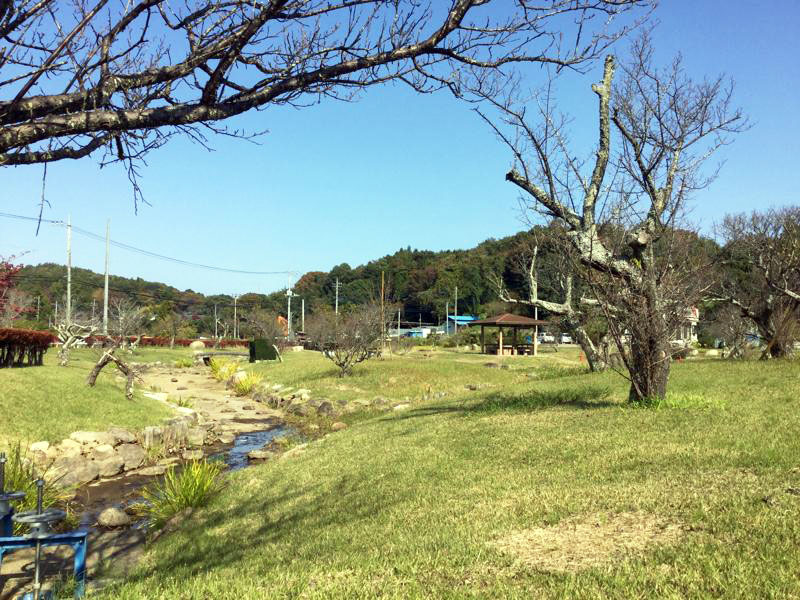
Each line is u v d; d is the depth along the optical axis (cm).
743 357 2447
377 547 591
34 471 1048
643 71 1170
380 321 3681
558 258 2022
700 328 3381
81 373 2133
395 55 327
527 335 5647
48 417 1487
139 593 534
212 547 741
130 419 1673
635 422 988
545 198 1179
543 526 573
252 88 316
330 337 2803
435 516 661
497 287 1642
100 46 270
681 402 1115
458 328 8912
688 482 637
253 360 4512
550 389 1628
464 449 964
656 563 445
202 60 297
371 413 2025
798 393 1198
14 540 512
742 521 500
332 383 2628
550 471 772
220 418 2200
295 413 2219
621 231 1312
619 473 720
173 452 1569
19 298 3928
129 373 1908
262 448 1666
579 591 411
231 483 1102
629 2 344
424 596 436
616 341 1184
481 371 2930
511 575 463
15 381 1628
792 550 434
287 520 788
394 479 860
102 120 276
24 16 250
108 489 1195
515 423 1109
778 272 2164
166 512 945
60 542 522
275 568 581
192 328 8431
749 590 385
